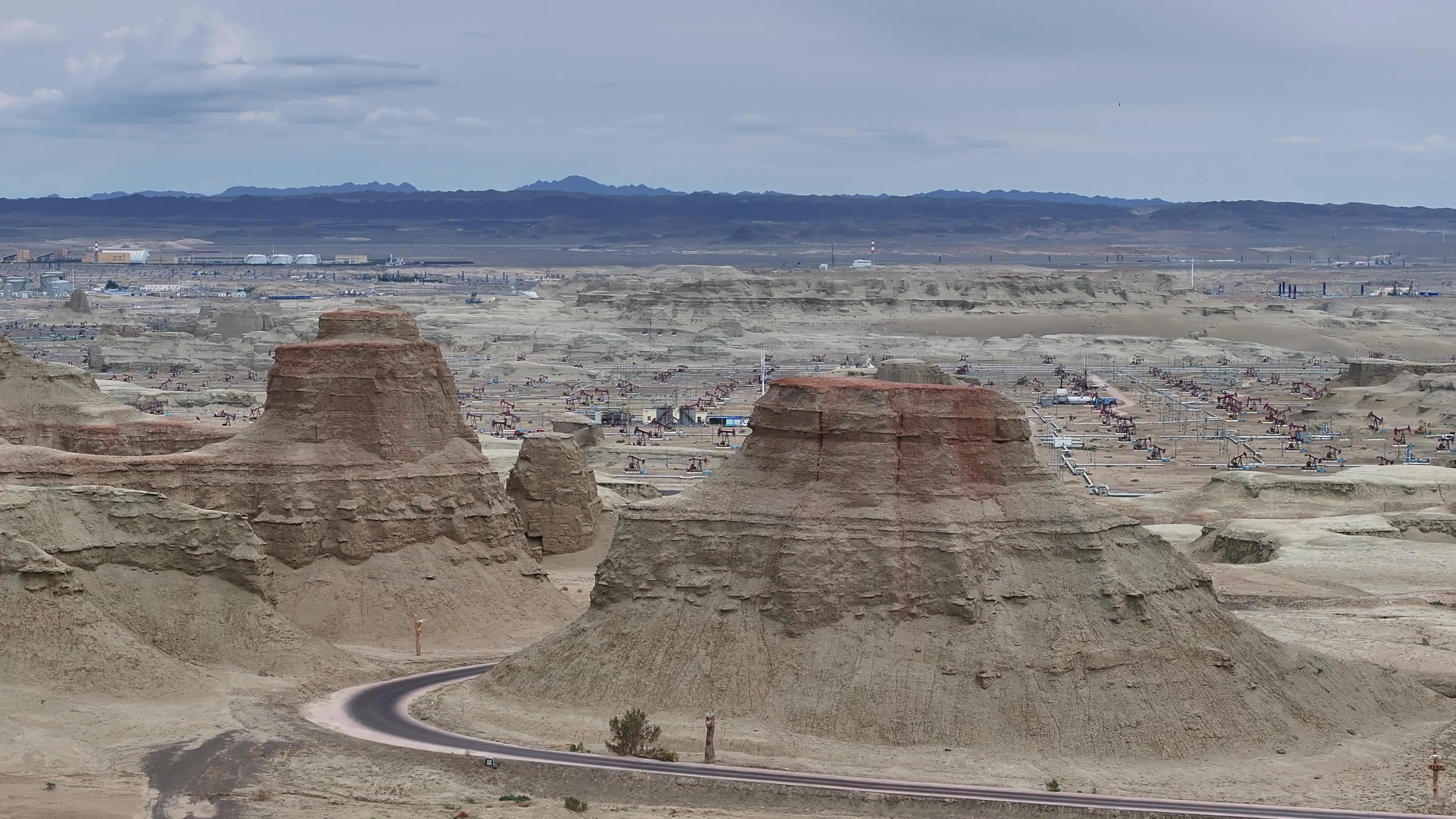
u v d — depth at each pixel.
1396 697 127.12
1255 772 108.94
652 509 126.06
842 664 116.12
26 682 115.19
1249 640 122.75
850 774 105.44
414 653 147.38
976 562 119.31
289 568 154.62
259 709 119.75
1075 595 118.94
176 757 106.06
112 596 129.50
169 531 133.75
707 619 119.88
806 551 119.75
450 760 106.38
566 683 119.94
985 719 112.38
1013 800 100.25
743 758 108.12
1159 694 114.44
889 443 123.88
